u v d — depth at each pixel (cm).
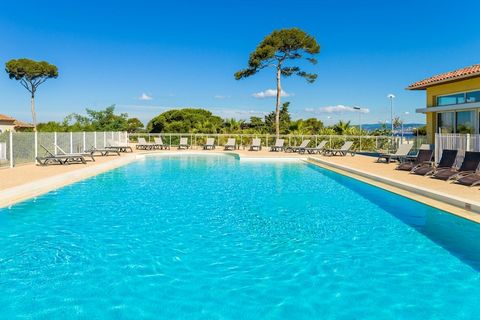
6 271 494
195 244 607
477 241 617
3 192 930
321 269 500
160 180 1357
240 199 984
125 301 411
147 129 5253
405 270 496
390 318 375
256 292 432
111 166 1717
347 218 774
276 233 670
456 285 450
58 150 1916
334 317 377
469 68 1584
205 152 2633
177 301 411
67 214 813
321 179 1370
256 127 4634
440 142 1380
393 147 2262
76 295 425
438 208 788
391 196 988
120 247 591
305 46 3103
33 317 377
